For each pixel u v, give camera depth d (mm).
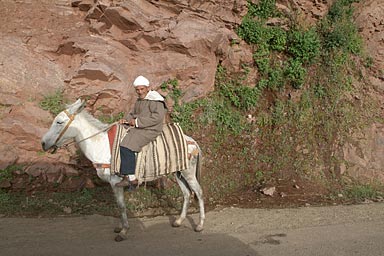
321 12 10547
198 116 9047
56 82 8281
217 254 5105
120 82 8305
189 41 8820
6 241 5422
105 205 7090
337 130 9672
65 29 9125
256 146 9180
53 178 7289
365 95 10312
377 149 9695
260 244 5488
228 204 7703
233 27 9891
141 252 5148
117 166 5621
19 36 8797
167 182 7910
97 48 8539
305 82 9977
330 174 9031
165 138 5961
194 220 6641
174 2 9219
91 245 5371
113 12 8594
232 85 9602
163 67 8766
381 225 6391
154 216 6934
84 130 5785
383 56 10594
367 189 8633
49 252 5051
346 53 10469
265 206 7605
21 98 7910
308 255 5090
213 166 8602
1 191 6965
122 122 5855
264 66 9805
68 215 6668
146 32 8734
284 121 9492
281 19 10133
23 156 7332
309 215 6949
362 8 10891
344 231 6070
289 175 8797
